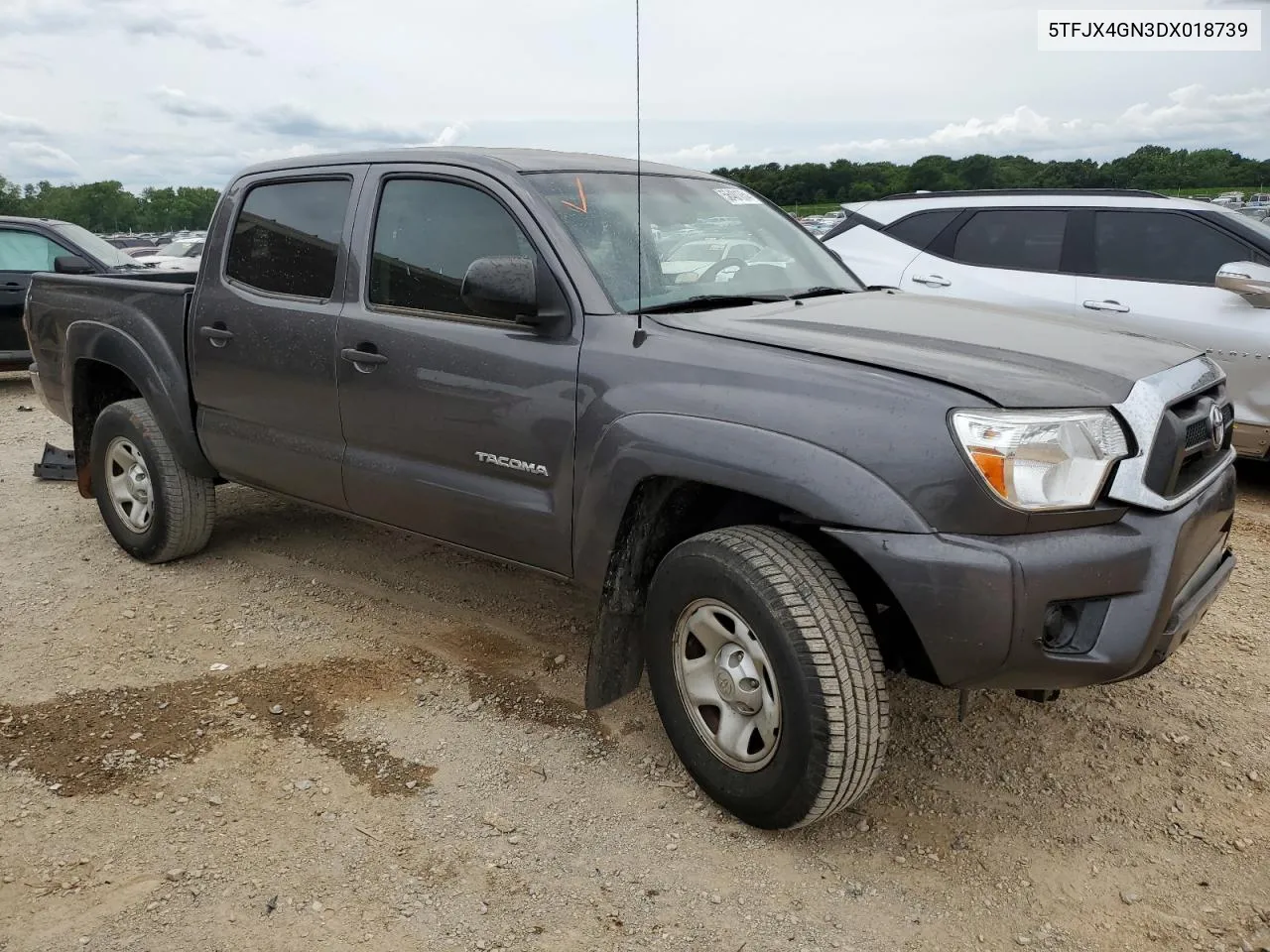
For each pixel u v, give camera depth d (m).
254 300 3.98
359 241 3.64
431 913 2.44
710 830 2.76
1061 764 3.09
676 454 2.67
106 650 3.86
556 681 3.60
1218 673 3.66
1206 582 2.78
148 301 4.44
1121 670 2.40
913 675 2.61
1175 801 2.90
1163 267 6.10
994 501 2.31
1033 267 6.52
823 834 2.75
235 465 4.24
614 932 2.38
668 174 3.83
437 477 3.40
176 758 3.11
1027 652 2.35
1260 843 2.71
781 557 2.54
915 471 2.36
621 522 2.86
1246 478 6.47
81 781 2.98
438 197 3.44
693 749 2.82
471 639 3.95
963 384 2.40
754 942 2.35
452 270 3.36
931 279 6.83
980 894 2.52
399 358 3.40
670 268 3.30
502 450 3.16
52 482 6.33
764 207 4.10
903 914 2.45
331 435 3.75
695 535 3.04
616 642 3.01
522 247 3.17
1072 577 2.33
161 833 2.74
